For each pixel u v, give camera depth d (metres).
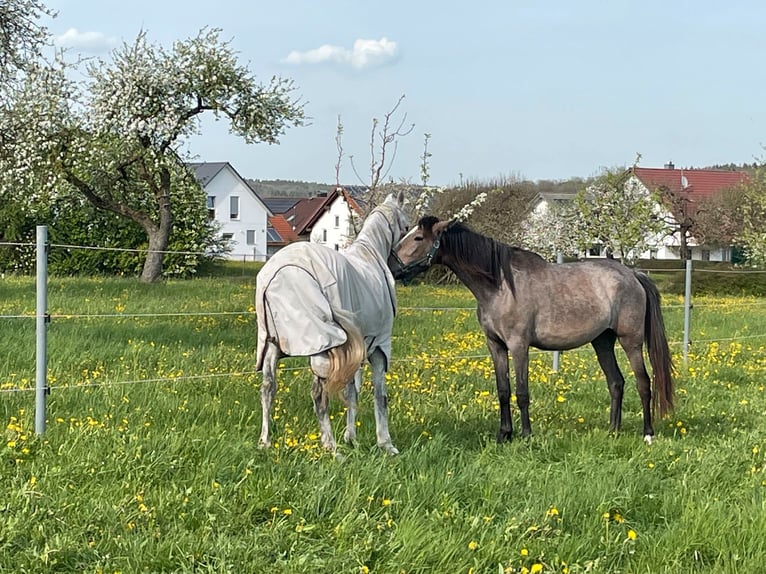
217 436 6.95
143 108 30.78
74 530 5.05
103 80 31.50
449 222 8.23
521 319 8.23
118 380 9.45
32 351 10.77
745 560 5.05
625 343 8.71
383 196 21.27
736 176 65.94
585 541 5.28
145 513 5.32
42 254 7.20
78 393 8.45
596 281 8.53
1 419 7.55
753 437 8.15
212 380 9.59
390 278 7.60
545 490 6.15
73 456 6.29
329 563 4.82
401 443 7.61
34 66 22.42
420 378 10.79
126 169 32.69
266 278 6.67
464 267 8.26
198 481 5.94
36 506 5.34
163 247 32.22
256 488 5.81
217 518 5.35
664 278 34.62
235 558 4.82
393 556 4.96
